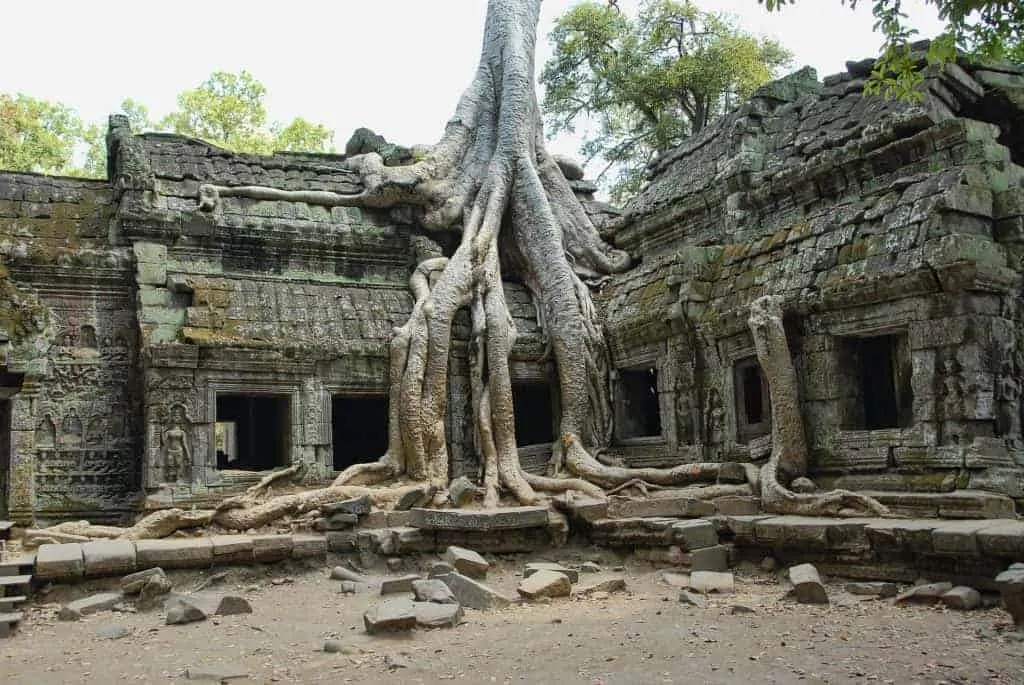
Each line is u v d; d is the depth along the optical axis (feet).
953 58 30.76
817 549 35.94
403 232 59.77
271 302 53.42
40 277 51.03
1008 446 38.32
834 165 46.70
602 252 61.93
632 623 28.55
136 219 52.65
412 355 52.19
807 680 21.50
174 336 50.44
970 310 38.11
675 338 51.39
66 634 29.12
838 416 42.78
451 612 28.63
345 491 47.16
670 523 40.01
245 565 38.73
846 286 41.37
